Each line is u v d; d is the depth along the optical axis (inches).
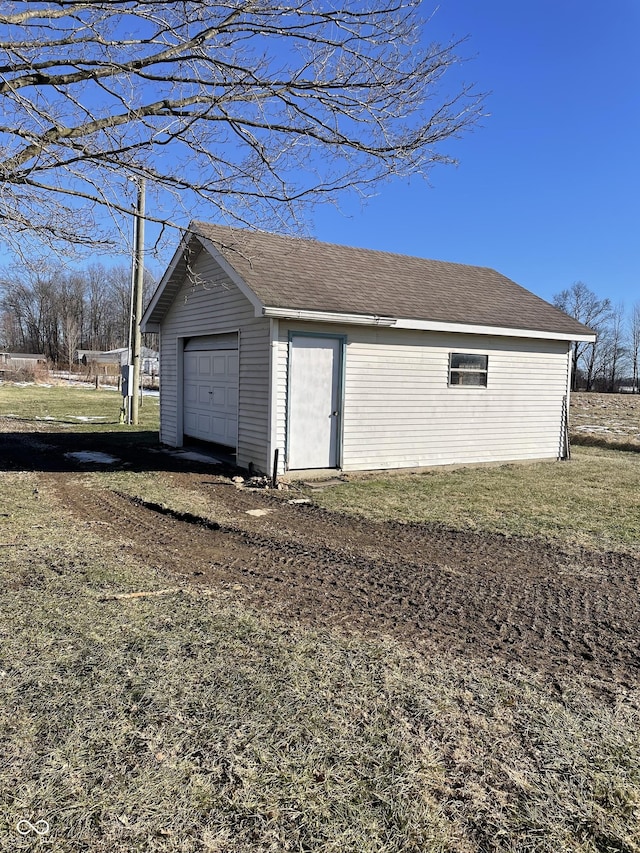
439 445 424.5
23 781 87.7
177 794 86.4
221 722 104.6
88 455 447.8
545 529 261.7
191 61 172.1
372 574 196.5
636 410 1216.8
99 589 168.1
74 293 2849.4
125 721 103.7
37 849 75.3
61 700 109.6
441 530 257.8
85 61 159.8
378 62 173.3
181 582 178.9
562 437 494.9
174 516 272.2
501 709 113.8
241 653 131.6
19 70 158.4
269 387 354.9
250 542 231.8
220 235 338.0
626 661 138.2
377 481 367.9
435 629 152.2
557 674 129.9
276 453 351.9
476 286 503.2
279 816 83.0
